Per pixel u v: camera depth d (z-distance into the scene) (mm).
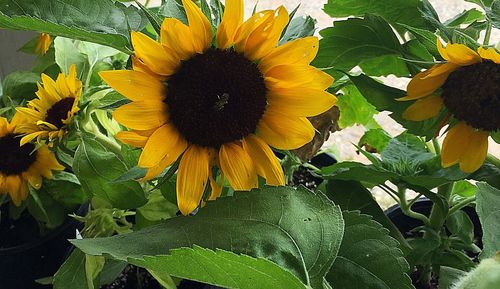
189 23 320
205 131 335
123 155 414
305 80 333
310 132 345
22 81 516
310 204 305
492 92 345
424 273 448
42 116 430
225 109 335
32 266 516
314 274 290
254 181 344
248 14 558
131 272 489
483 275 203
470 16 445
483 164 396
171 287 402
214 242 297
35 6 368
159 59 320
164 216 443
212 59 331
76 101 412
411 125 381
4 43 594
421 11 377
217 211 309
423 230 434
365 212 418
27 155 477
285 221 302
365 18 404
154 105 324
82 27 371
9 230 530
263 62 338
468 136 366
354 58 416
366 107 496
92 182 412
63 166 487
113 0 418
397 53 409
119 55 511
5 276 513
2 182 481
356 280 327
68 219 518
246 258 237
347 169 402
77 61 474
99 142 419
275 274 241
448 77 354
